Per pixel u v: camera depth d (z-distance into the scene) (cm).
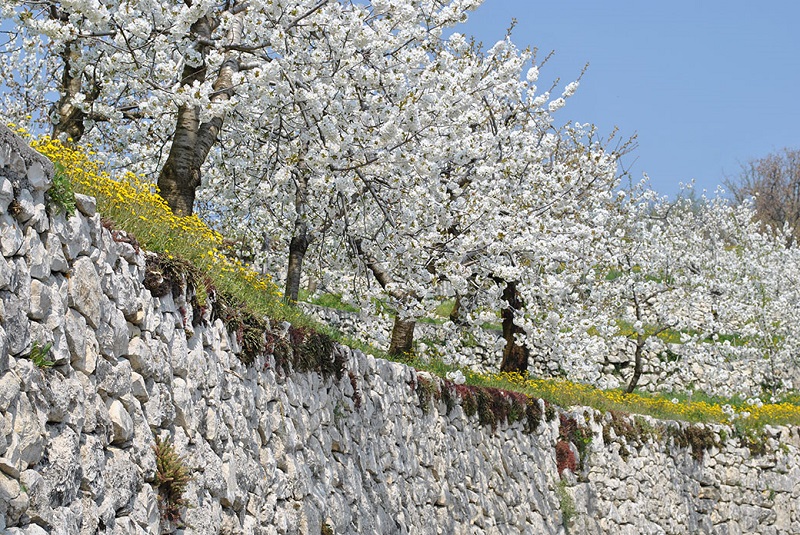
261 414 796
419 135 1009
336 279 1443
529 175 1399
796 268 3194
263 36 966
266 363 822
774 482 2148
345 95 990
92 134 1220
